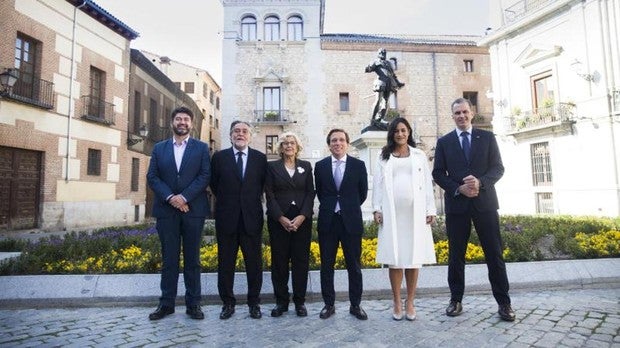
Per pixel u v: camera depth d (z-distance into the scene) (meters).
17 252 6.62
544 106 17.08
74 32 15.11
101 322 3.74
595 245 5.80
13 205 12.80
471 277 4.73
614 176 14.45
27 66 13.41
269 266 5.04
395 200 3.84
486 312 3.90
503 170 3.96
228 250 3.96
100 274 4.72
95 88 16.58
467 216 3.90
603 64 14.84
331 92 23.70
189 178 4.05
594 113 15.12
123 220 17.95
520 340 3.11
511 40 19.22
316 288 4.55
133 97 19.30
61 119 14.45
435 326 3.50
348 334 3.33
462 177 3.93
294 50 23.80
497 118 19.95
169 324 3.66
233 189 4.02
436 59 24.34
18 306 4.25
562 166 16.47
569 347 2.95
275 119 23.22
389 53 24.06
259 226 4.04
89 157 16.12
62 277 4.50
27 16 13.18
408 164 3.96
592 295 4.48
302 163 4.25
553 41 16.97
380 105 8.10
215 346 3.08
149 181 4.08
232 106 23.44
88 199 15.72
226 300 3.92
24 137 12.97
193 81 32.44
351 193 4.02
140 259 5.20
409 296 3.75
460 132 4.14
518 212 18.64
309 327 3.54
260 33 24.02
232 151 4.18
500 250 3.78
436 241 6.57
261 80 23.42
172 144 4.22
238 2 23.86
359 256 3.95
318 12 24.02
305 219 4.03
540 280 4.77
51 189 13.98
